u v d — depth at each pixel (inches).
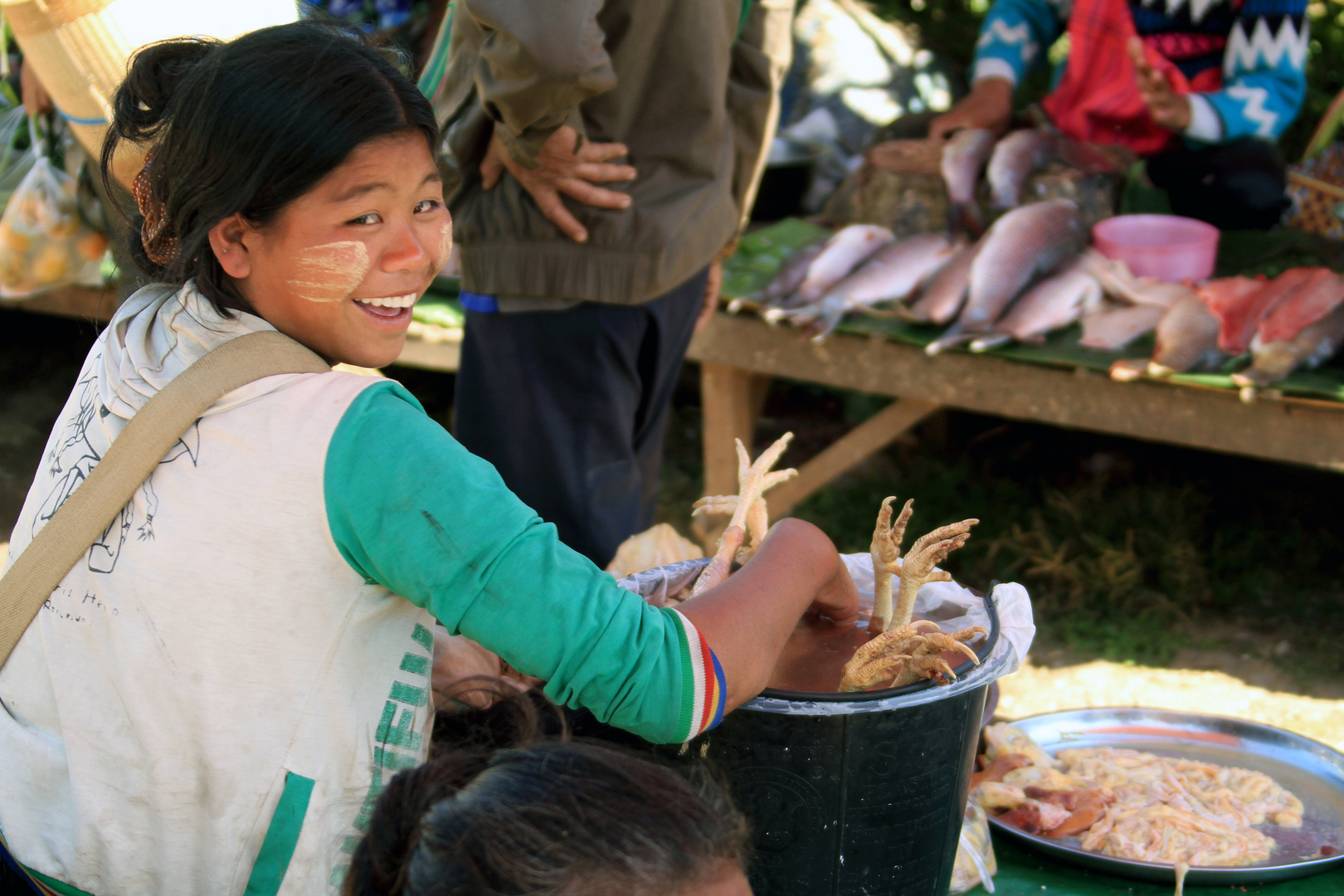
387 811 35.9
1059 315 118.1
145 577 44.1
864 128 166.9
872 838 52.7
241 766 45.0
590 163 84.2
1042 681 123.9
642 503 101.7
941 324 120.9
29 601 46.1
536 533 44.4
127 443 44.8
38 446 174.2
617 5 81.9
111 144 49.4
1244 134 135.5
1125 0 142.5
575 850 31.8
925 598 65.1
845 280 128.3
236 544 43.8
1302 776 77.4
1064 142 138.7
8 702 48.1
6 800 48.4
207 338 46.5
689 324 97.0
